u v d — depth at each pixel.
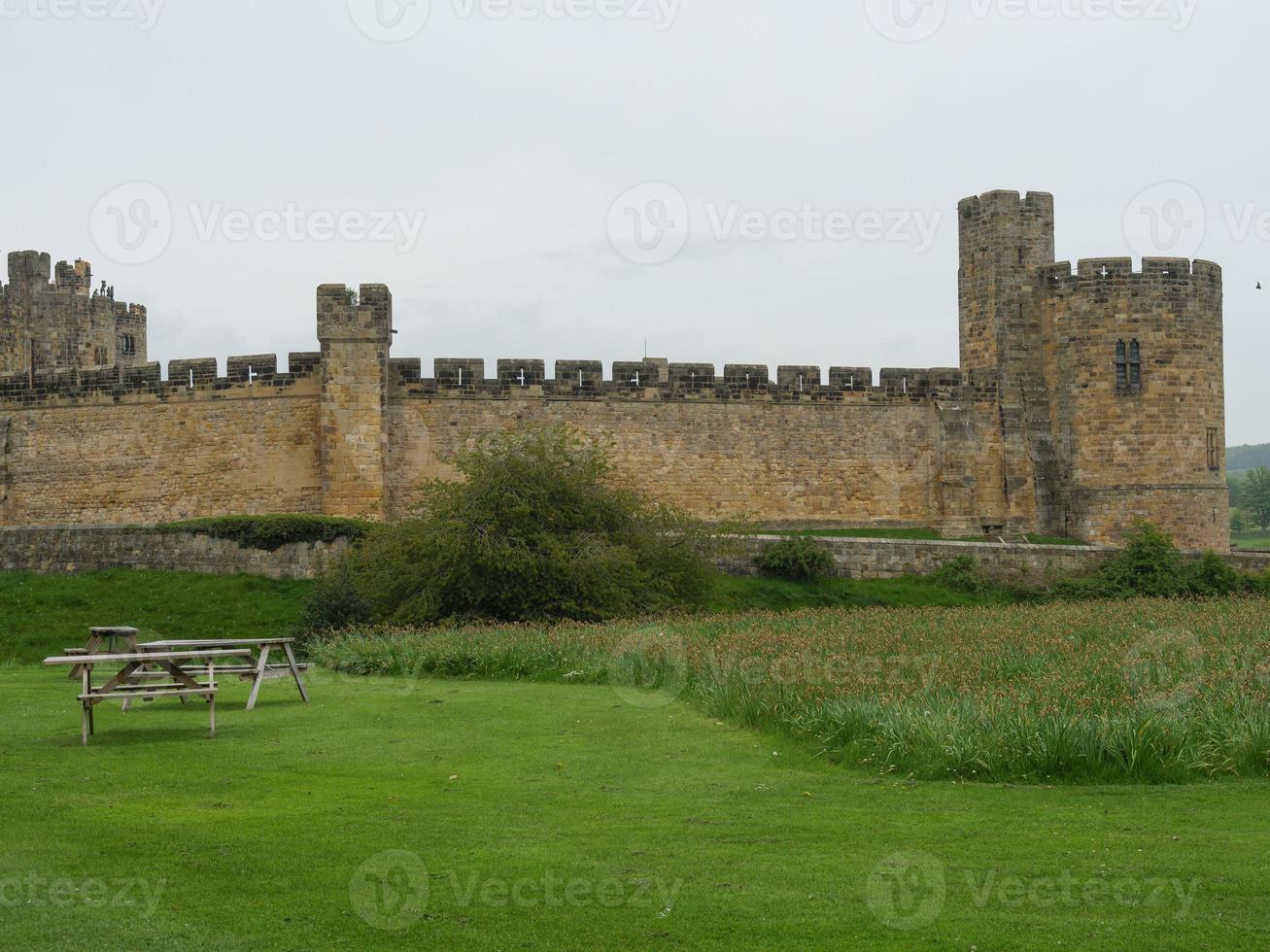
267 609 50.34
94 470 63.44
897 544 58.66
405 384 61.09
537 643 33.56
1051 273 66.00
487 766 20.20
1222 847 15.58
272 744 21.75
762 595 55.00
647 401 63.47
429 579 45.31
